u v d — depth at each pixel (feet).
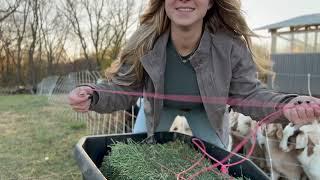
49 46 102.27
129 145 6.88
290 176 11.75
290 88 53.57
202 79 6.87
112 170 6.24
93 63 104.37
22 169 17.04
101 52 105.19
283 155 11.80
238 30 6.93
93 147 6.87
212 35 6.80
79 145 6.10
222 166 6.09
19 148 21.13
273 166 12.05
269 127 12.01
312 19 53.42
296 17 58.49
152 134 7.43
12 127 28.78
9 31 98.22
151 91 7.29
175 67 7.10
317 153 10.98
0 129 27.89
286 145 11.64
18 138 24.18
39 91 81.87
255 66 7.11
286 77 53.93
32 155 19.52
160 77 6.93
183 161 6.50
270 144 12.01
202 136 7.84
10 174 16.34
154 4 6.93
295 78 52.80
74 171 16.69
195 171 6.12
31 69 99.30
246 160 6.07
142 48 6.98
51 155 19.45
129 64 7.23
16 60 98.84
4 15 97.14
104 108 6.93
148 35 6.97
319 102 5.34
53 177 15.94
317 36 51.75
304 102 5.43
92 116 25.44
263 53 7.94
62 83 47.44
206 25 6.88
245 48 7.01
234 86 6.97
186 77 7.12
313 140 11.08
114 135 7.16
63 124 29.66
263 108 6.34
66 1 103.55
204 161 6.53
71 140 23.18
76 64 104.58
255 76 6.98
